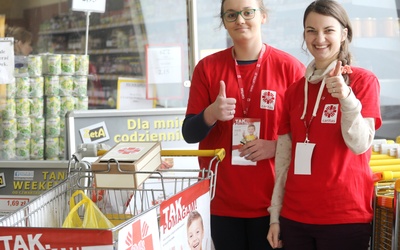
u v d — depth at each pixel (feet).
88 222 8.98
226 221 11.94
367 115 10.27
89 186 10.38
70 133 14.90
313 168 10.48
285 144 11.34
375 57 19.02
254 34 11.78
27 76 16.42
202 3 18.06
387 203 10.94
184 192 9.11
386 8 19.13
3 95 16.30
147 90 17.35
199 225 9.73
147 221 8.04
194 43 17.19
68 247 7.37
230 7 11.67
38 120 16.49
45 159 16.61
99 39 17.63
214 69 12.08
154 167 9.89
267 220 11.78
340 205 10.36
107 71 17.46
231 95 11.88
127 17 17.71
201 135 11.64
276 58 11.97
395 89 19.08
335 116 10.37
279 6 18.56
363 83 10.44
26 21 17.62
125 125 15.37
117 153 9.70
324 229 10.41
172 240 8.73
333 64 10.57
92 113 15.10
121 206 10.80
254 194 11.75
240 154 11.73
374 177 10.84
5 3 17.52
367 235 10.51
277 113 11.78
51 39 17.74
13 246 7.46
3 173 14.15
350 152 10.38
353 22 18.86
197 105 12.11
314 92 10.72
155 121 15.56
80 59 16.83
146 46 17.49
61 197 9.78
